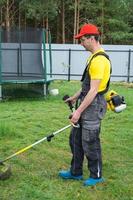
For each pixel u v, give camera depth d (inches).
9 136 281.4
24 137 281.7
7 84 469.7
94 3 1205.7
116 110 183.2
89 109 179.0
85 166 213.8
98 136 183.9
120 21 1204.5
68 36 1269.7
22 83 460.4
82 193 181.2
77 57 744.3
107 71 177.9
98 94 178.2
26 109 399.5
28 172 207.3
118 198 177.9
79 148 191.5
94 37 176.9
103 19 1196.5
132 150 254.5
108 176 203.8
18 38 477.7
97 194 180.9
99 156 187.2
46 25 1141.1
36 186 188.5
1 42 467.2
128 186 191.2
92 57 177.2
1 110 392.5
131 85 654.5
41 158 232.4
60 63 744.3
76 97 191.9
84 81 181.9
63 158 233.1
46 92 476.7
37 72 476.4
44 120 345.1
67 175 197.3
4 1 1109.1
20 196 177.3
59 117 359.3
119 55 751.1
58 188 186.2
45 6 1116.5
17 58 477.1
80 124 183.6
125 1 1227.2
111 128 316.8
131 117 362.9
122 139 282.8
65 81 693.3
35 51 479.2
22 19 1233.4
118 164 224.8
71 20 1259.2
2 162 201.9
